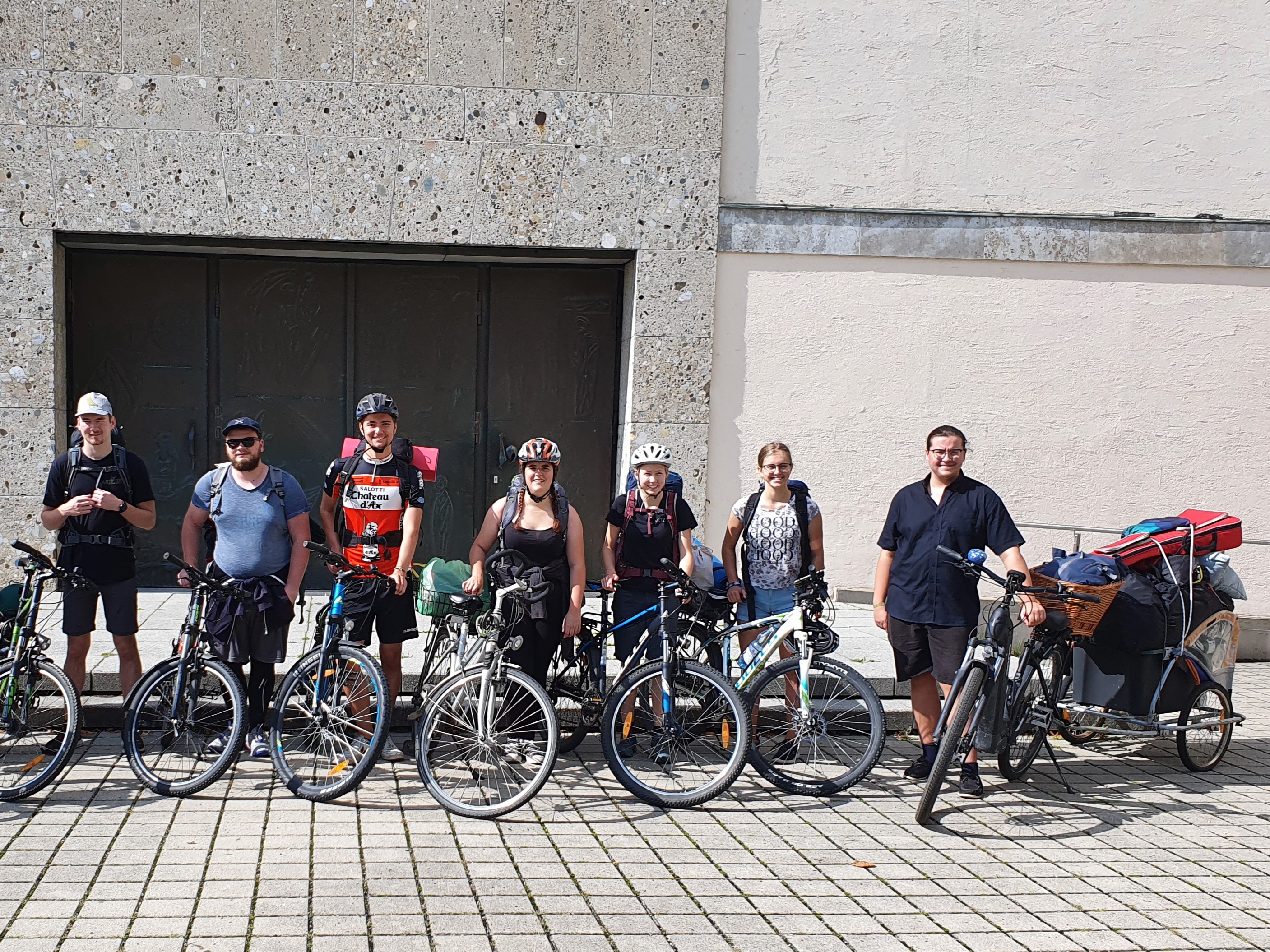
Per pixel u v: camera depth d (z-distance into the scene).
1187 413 8.25
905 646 5.03
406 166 7.67
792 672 4.93
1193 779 5.35
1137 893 3.84
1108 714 5.36
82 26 7.34
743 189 7.97
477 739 4.50
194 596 4.73
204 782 4.50
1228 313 8.22
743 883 3.81
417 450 5.19
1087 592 5.02
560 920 3.46
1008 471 8.20
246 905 3.46
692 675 4.79
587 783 4.93
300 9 7.51
